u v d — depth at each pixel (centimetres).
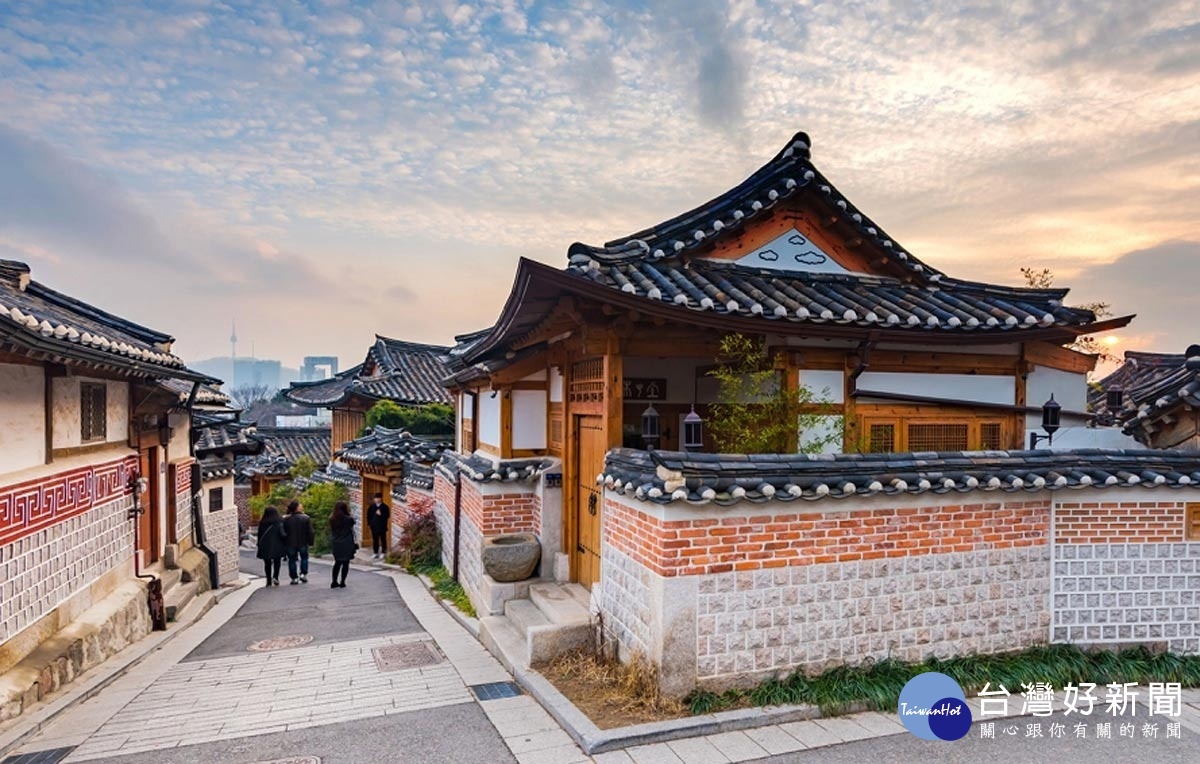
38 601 680
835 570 592
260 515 2186
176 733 546
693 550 550
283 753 506
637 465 595
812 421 750
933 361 825
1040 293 892
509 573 872
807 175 819
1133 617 668
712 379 1049
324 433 3131
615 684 592
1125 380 1252
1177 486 661
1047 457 655
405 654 766
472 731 541
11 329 542
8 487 626
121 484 920
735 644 563
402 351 2798
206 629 952
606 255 714
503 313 777
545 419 1025
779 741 514
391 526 1825
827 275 859
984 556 638
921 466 611
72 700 620
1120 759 501
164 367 918
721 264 817
